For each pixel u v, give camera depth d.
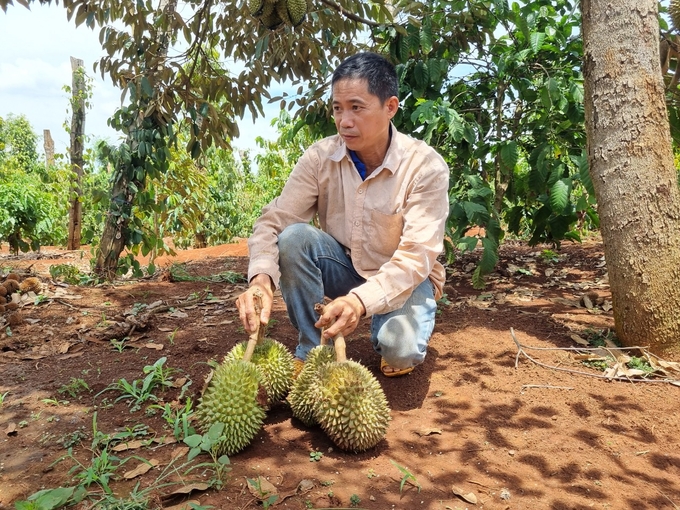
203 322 3.62
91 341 3.24
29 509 1.48
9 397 2.43
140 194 5.12
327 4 3.94
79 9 4.01
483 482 1.79
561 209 4.09
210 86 4.44
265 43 3.69
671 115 3.59
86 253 8.54
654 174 2.62
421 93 4.40
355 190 2.36
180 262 6.77
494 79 4.64
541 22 4.38
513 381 2.54
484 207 3.94
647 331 2.69
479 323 3.35
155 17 4.36
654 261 2.63
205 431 1.84
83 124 7.93
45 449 1.97
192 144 4.65
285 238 2.34
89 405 2.35
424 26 4.14
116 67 4.52
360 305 1.94
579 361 2.74
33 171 12.05
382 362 2.60
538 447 2.01
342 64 2.10
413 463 1.89
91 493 1.68
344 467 1.84
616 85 2.65
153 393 2.45
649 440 2.07
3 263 7.17
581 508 1.67
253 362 2.09
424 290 2.42
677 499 1.72
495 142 4.64
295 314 2.46
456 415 2.24
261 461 1.87
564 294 4.14
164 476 1.76
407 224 2.19
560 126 4.46
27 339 3.28
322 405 1.86
